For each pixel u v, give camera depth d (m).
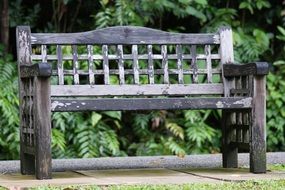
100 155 7.54
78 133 7.56
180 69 5.66
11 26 8.23
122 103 4.90
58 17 8.34
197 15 8.08
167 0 8.06
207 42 5.74
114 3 8.08
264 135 5.15
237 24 8.39
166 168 5.82
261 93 5.14
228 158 5.68
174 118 8.10
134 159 6.27
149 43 5.61
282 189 4.25
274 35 8.70
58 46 5.40
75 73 5.41
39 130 4.75
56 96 5.30
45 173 4.79
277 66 8.47
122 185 4.38
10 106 7.26
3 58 7.85
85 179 4.82
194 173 5.26
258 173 5.14
